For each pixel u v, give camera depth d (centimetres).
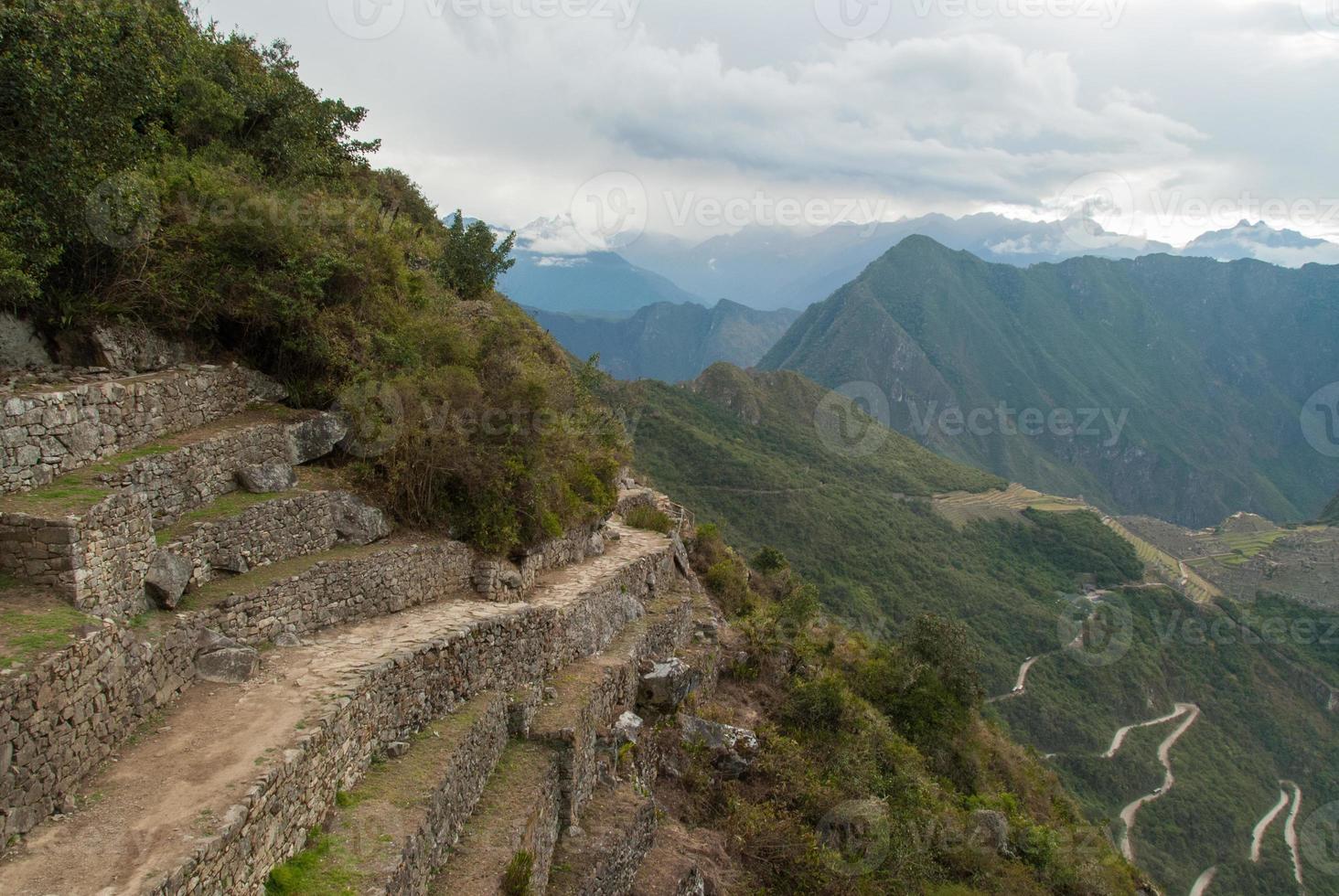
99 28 1116
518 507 1689
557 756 1239
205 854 617
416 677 1089
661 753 1675
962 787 2770
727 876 1498
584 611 1669
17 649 666
